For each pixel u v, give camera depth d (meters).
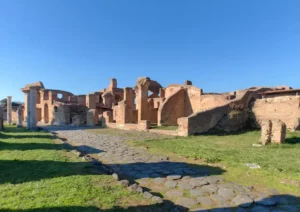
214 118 18.91
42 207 4.13
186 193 5.41
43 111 45.81
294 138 13.75
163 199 4.89
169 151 10.86
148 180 6.43
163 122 27.31
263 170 7.20
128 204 4.46
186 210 4.50
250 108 20.97
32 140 13.91
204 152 10.23
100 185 5.47
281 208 4.60
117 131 22.91
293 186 5.82
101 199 4.61
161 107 27.34
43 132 20.31
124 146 12.70
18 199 4.49
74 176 6.11
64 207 4.15
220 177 6.68
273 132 12.69
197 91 28.03
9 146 11.44
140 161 8.85
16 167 7.07
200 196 5.22
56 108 40.22
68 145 12.16
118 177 6.10
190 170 7.46
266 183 6.11
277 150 10.73
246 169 7.41
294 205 4.73
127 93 34.91
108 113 31.61
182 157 9.51
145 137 17.22
